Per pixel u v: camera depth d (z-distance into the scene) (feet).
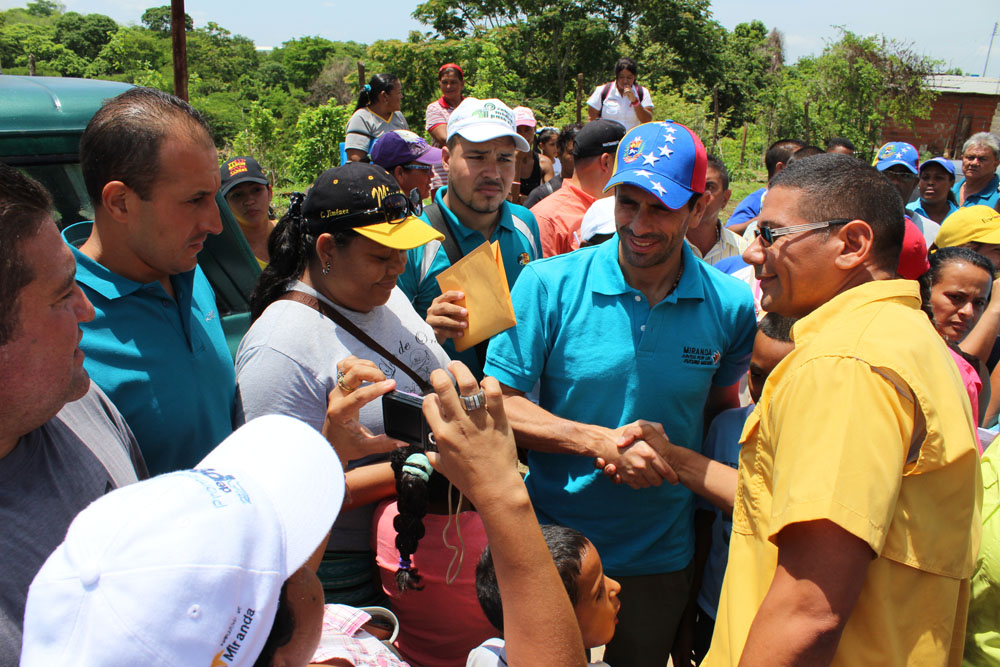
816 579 4.33
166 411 6.08
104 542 2.78
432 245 10.55
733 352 8.61
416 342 7.80
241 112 126.00
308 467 3.67
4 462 4.14
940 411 4.57
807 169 5.46
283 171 70.23
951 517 4.76
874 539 4.24
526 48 132.36
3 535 3.98
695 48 140.05
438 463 4.00
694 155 7.48
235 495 3.10
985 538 6.58
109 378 5.77
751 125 120.67
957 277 9.73
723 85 145.59
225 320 10.00
